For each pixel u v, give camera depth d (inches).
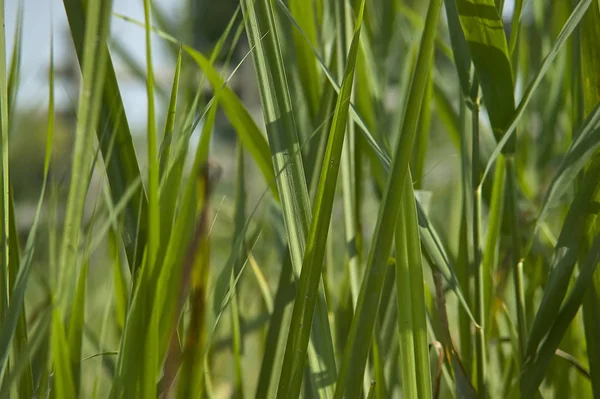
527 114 47.9
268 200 42.2
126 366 30.1
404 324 32.1
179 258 30.6
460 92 38.3
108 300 33.0
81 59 31.3
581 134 34.2
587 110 35.5
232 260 32.3
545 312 34.7
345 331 38.7
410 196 32.1
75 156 28.8
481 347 36.5
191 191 30.8
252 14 32.5
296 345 31.3
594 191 34.3
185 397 31.9
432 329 36.2
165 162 32.1
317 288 31.3
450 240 50.5
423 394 32.0
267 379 35.8
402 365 32.1
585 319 35.4
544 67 33.9
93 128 28.7
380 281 31.0
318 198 31.3
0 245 32.1
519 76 46.1
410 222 32.1
